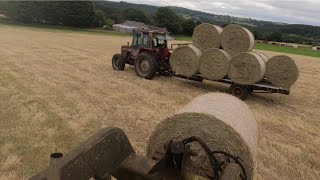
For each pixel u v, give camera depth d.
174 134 3.63
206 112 3.60
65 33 39.09
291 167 5.57
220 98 4.39
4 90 9.15
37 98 8.53
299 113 9.27
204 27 11.07
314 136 7.30
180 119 3.61
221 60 10.41
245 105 4.42
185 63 11.09
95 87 10.37
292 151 6.24
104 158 2.46
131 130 6.70
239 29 10.41
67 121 6.88
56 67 13.62
